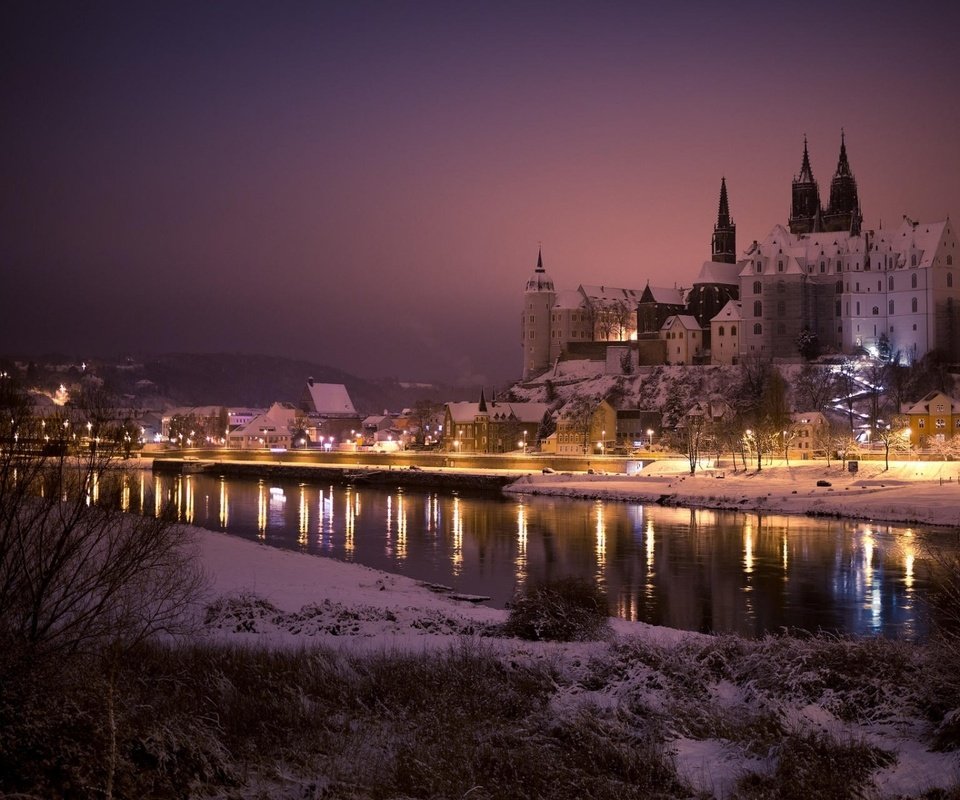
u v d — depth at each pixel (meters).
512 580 72.19
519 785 19.00
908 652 28.39
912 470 142.62
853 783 18.80
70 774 15.99
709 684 27.95
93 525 29.83
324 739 21.42
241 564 61.81
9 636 23.36
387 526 110.50
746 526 107.12
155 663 26.78
